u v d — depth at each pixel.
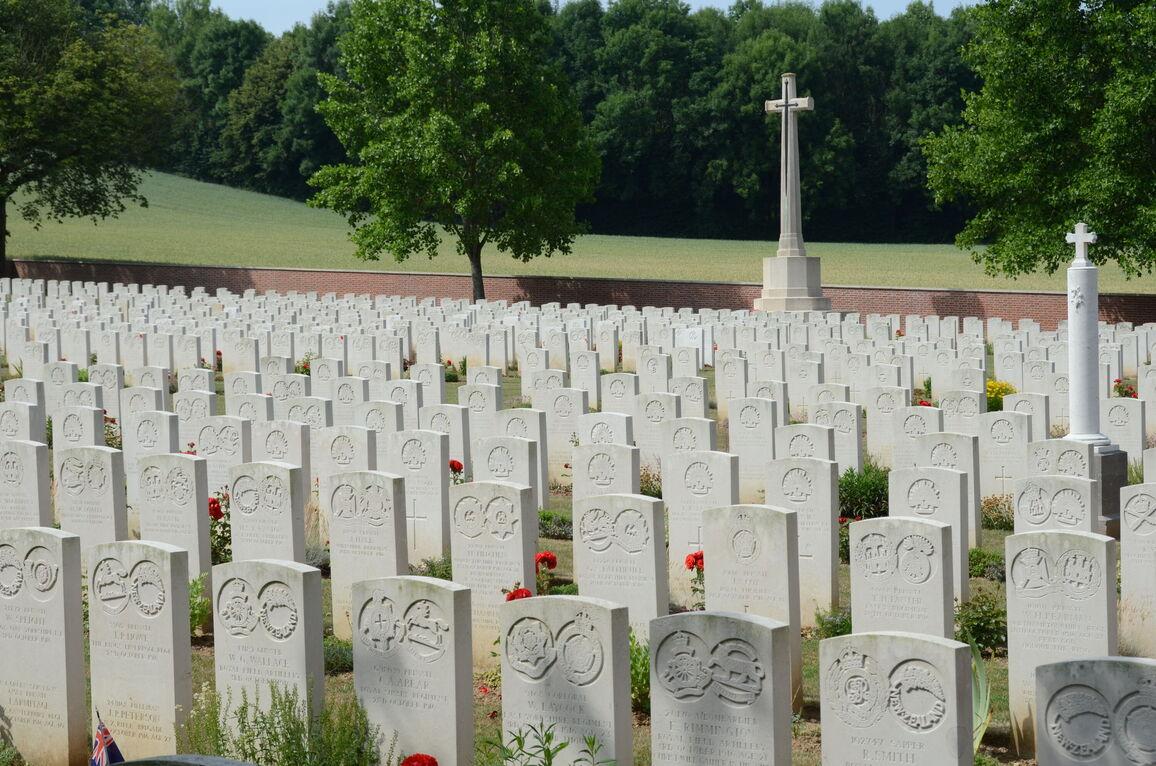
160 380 23.39
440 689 9.02
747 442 18.80
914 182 97.62
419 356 33.25
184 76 118.12
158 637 9.51
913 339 32.53
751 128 97.25
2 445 14.80
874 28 100.00
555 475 20.52
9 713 10.15
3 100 58.47
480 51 49.97
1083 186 39.56
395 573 12.89
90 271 62.47
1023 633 10.14
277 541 13.09
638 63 100.94
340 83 53.00
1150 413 22.94
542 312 41.47
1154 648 12.07
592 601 8.58
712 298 53.84
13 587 9.98
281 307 41.66
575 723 8.66
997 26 42.34
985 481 17.72
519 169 49.44
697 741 8.31
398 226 51.78
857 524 10.91
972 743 7.93
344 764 8.66
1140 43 38.84
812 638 12.96
